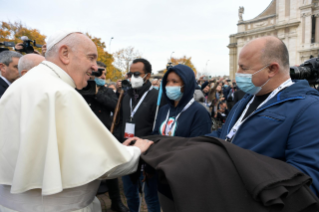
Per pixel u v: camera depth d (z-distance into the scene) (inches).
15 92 47.7
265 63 52.6
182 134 76.2
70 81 51.9
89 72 55.4
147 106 100.1
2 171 46.2
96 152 44.8
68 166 43.0
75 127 43.8
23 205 45.9
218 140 44.8
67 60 51.3
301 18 958.4
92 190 50.8
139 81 100.5
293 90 49.1
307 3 932.6
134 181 60.4
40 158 43.2
